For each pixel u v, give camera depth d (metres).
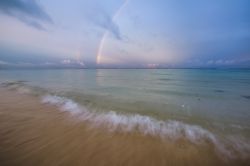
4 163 2.88
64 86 17.14
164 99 11.25
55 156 3.22
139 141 4.09
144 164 3.10
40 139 3.96
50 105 7.74
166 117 6.59
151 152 3.54
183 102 10.22
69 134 4.36
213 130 5.11
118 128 5.01
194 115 7.03
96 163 3.06
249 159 3.35
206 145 3.98
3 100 8.49
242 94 13.98
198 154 3.51
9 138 3.92
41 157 3.15
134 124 5.49
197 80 32.38
